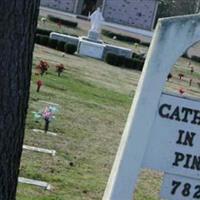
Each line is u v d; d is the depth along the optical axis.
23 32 6.11
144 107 9.27
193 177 9.48
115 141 18.59
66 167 14.30
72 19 80.38
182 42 9.11
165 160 9.41
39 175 13.09
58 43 44.94
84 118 21.09
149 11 96.94
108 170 14.91
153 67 9.19
